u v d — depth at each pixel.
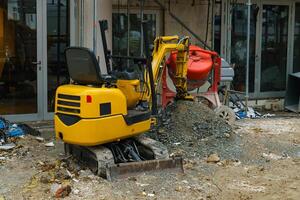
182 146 7.64
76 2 9.70
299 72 12.91
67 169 6.57
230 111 9.60
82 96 6.14
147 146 6.73
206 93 9.43
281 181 6.46
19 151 7.41
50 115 9.77
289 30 13.10
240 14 12.42
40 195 5.68
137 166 6.33
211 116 8.38
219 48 12.12
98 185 5.98
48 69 9.69
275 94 13.06
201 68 8.96
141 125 6.71
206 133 8.00
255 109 12.27
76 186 5.94
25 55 9.53
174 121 8.17
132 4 11.33
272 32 12.90
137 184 6.07
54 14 9.62
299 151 7.90
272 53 12.96
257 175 6.69
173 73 8.66
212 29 11.89
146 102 7.07
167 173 6.48
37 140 8.07
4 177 6.26
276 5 12.84
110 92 6.30
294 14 13.12
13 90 9.51
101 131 6.21
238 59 12.52
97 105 6.16
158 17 11.66
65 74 9.77
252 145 7.99
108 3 10.16
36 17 9.52
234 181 6.41
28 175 6.34
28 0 9.44
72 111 6.25
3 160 6.95
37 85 9.62
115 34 11.33
